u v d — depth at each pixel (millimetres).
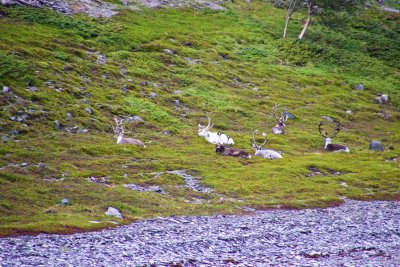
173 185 105188
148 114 160500
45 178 100625
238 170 121188
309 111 196250
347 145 166125
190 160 124750
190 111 173250
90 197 90750
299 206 99438
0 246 64750
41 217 78688
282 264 66062
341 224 88312
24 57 171500
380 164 142000
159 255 65812
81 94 160125
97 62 191000
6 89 144750
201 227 80375
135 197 93188
